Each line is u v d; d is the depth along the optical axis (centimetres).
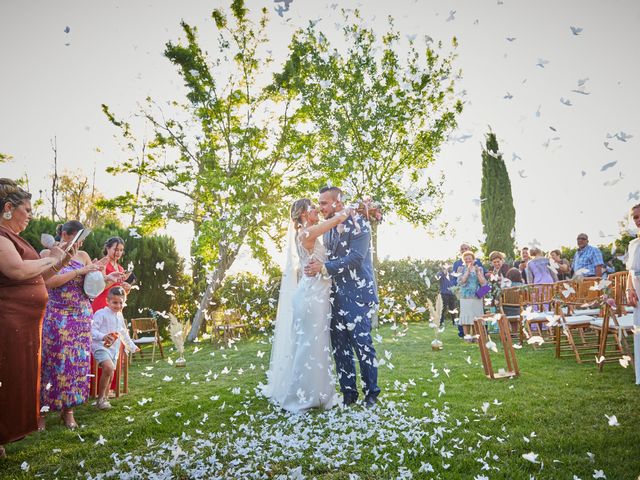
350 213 385
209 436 313
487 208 1719
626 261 412
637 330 388
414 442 283
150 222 1171
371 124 1130
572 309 706
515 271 814
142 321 802
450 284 1026
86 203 2338
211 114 1155
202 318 1151
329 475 241
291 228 455
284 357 412
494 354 620
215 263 1123
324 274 380
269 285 1171
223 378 544
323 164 1155
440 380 461
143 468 257
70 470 264
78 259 390
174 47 1112
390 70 1150
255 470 249
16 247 287
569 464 242
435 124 1168
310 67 1195
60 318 357
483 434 293
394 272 1389
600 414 319
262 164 1162
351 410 359
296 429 316
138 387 512
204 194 1166
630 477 222
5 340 277
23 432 285
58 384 351
